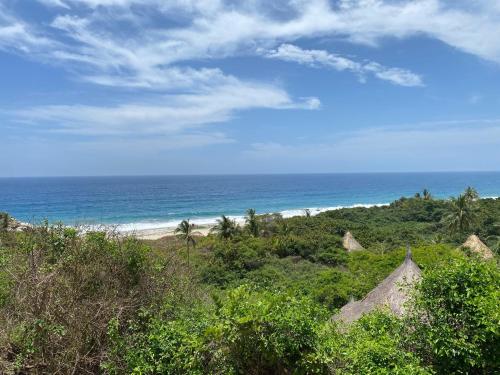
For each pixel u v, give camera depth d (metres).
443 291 7.43
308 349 7.19
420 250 29.52
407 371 6.50
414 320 7.62
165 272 9.48
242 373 7.22
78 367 7.11
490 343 6.90
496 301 6.81
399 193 186.62
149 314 8.29
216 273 35.34
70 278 7.98
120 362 7.32
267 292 7.90
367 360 6.81
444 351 6.98
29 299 7.21
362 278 27.97
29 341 6.93
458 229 54.97
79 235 9.23
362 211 82.50
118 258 8.88
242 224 77.88
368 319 8.45
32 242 9.05
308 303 7.82
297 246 45.84
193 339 7.26
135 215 92.31
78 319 7.31
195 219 88.50
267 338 7.09
